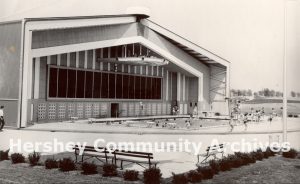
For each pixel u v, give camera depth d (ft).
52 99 94.27
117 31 99.76
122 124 93.15
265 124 108.88
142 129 79.61
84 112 105.60
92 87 108.47
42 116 91.76
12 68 75.31
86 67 105.91
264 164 41.73
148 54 127.44
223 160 38.37
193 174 32.22
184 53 134.72
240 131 81.30
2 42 77.41
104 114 113.39
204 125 97.60
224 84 146.61
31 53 76.38
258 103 200.34
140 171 36.27
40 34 77.87
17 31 74.59
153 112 136.77
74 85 101.81
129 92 124.77
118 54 119.03
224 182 32.30
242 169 38.40
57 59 96.02
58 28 80.18
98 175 34.01
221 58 141.59
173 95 148.15
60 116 97.19
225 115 144.77
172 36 122.31
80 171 35.60
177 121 115.24
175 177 31.40
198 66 143.23
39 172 34.91
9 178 32.17
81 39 87.76
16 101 74.23
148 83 134.21
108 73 114.83
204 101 147.84
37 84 90.12
